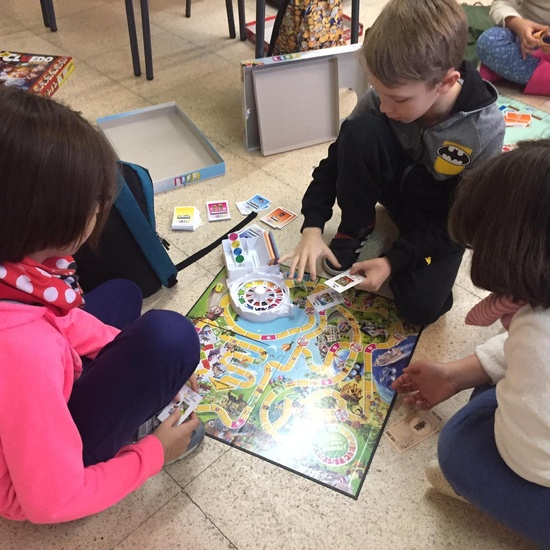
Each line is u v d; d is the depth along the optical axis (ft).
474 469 3.03
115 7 9.17
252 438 3.82
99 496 2.63
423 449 3.79
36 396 2.22
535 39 6.91
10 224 2.07
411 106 3.95
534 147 2.38
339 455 3.74
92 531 3.36
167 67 7.79
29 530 3.35
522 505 2.89
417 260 4.44
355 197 4.58
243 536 3.36
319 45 6.97
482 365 3.60
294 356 4.31
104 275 4.39
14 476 2.35
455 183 4.58
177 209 5.52
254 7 9.21
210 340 4.40
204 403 4.00
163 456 3.01
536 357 2.46
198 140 6.39
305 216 4.89
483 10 8.25
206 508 3.48
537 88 7.23
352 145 4.34
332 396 4.06
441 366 3.78
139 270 4.50
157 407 3.11
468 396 4.08
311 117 6.32
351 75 6.31
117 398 2.86
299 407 3.99
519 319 2.59
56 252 2.33
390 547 3.33
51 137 2.05
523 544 3.36
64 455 2.37
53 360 2.31
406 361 4.29
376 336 4.47
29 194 2.03
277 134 6.23
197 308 4.65
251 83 5.92
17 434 2.24
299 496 3.54
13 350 2.19
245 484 3.59
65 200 2.11
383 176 4.58
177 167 6.03
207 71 7.72
